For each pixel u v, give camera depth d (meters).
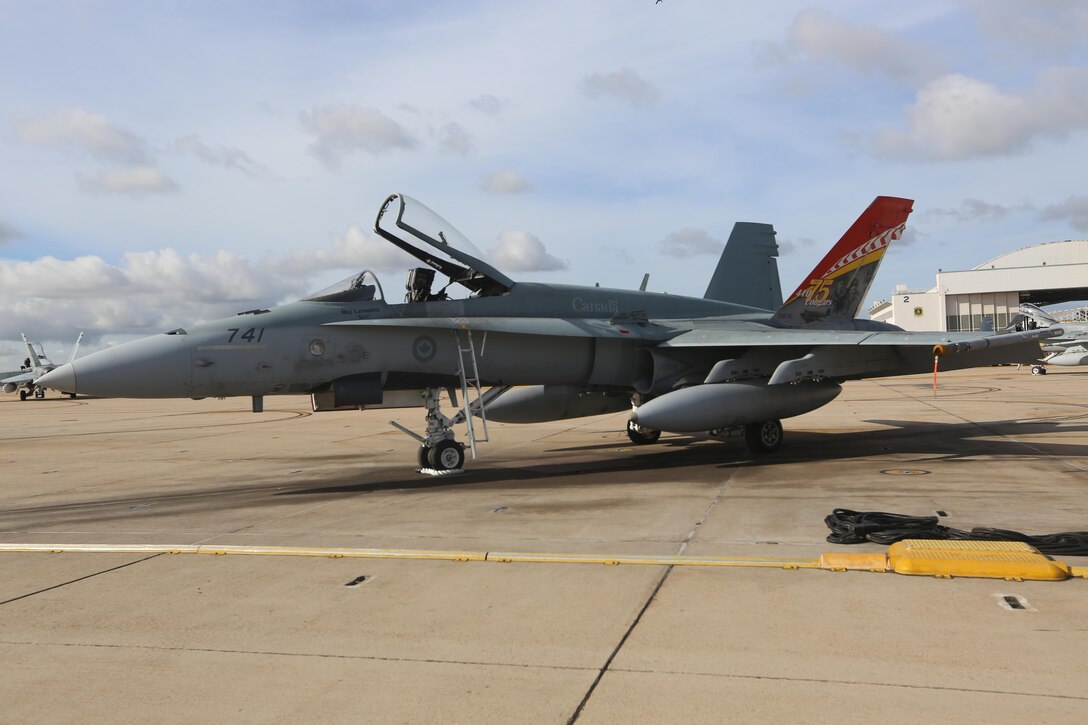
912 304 78.12
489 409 13.70
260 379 10.53
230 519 8.48
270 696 3.70
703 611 4.73
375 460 14.12
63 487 11.70
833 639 4.21
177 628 4.71
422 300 11.82
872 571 5.51
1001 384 34.72
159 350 9.98
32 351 57.16
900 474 10.10
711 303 15.05
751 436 12.66
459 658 4.11
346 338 11.00
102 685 3.88
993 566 5.28
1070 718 3.25
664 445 14.99
